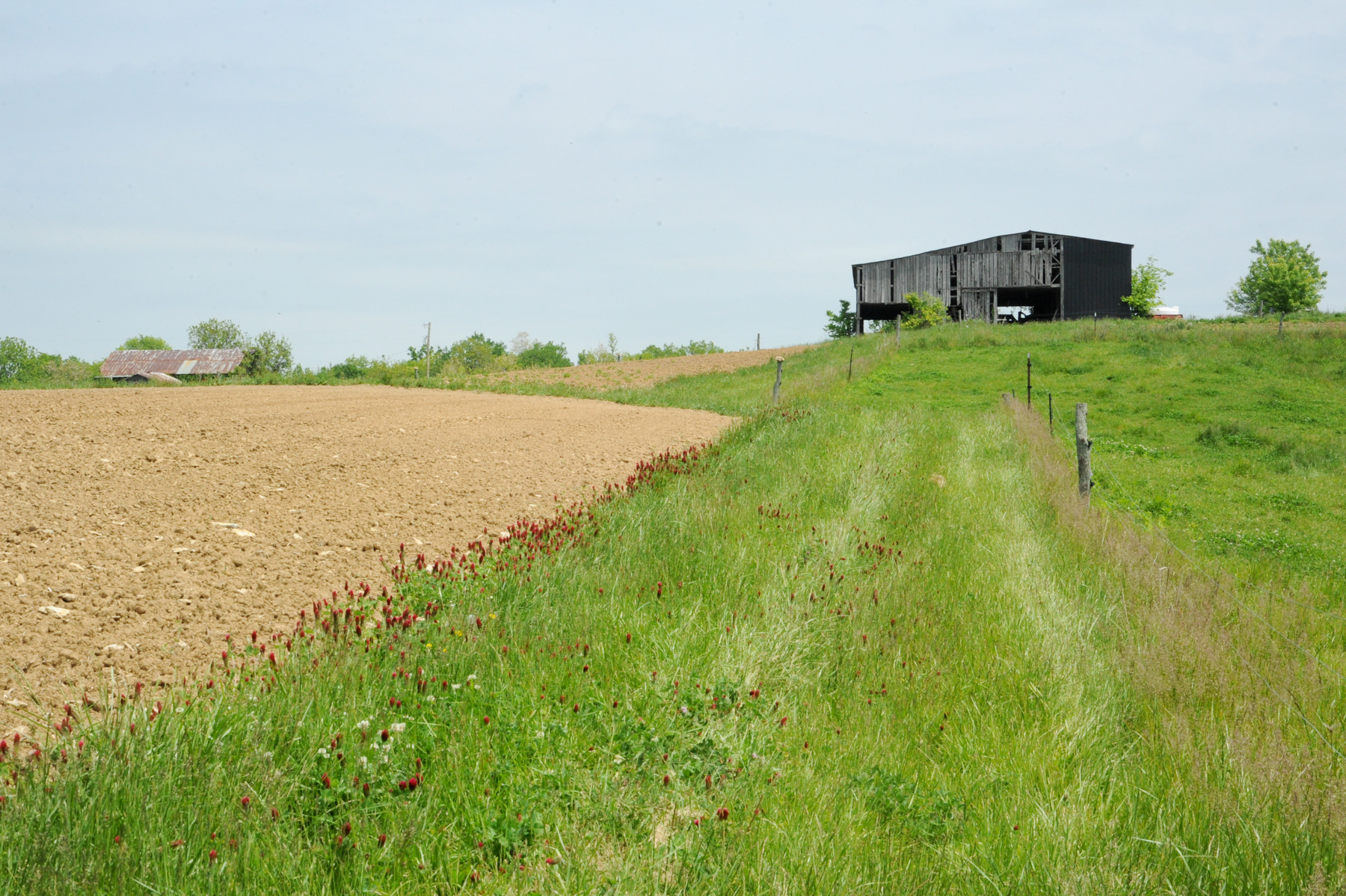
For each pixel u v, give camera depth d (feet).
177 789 11.17
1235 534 34.47
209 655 15.98
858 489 34.06
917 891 10.98
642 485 32.68
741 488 33.65
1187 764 14.11
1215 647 18.10
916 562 25.18
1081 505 31.30
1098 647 19.58
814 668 17.94
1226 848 11.72
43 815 9.96
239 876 10.06
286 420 45.62
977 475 39.96
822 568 23.50
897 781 13.37
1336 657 19.53
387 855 10.75
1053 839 11.99
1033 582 23.66
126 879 9.51
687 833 11.55
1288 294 234.38
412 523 27.02
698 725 14.44
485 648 16.63
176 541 22.48
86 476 28.37
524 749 13.46
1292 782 12.85
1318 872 10.38
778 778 13.30
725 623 18.89
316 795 11.64
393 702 14.12
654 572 22.56
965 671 18.24
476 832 11.46
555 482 35.12
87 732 11.95
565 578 21.11
